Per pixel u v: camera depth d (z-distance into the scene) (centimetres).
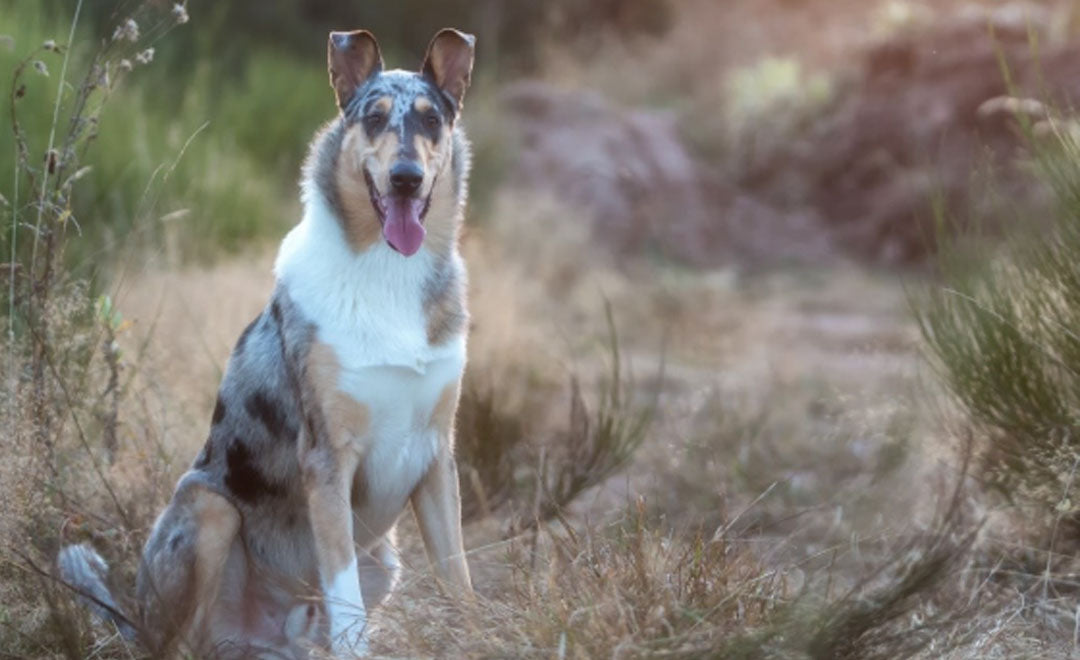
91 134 838
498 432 973
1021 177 1073
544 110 2681
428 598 675
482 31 3086
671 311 1900
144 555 695
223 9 2308
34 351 763
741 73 3042
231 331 1145
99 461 802
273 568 712
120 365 848
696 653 588
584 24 3338
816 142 2802
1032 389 802
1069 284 791
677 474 1024
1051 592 775
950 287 845
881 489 934
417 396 688
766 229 2588
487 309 1370
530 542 798
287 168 1998
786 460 1086
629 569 655
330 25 2948
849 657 618
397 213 671
